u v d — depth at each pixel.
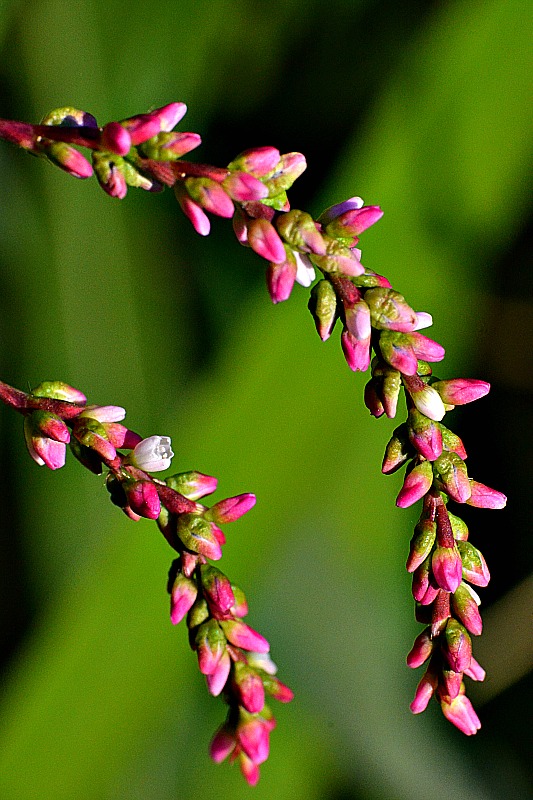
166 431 0.26
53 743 0.24
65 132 0.20
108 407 0.21
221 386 0.25
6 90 0.27
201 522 0.21
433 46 0.26
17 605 0.27
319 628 0.28
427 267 0.25
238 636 0.21
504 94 0.25
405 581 0.28
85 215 0.27
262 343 0.25
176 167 0.20
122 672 0.25
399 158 0.25
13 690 0.24
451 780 0.28
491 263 0.26
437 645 0.21
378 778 0.28
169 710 0.25
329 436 0.25
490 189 0.25
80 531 0.26
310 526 0.26
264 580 0.27
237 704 0.21
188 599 0.21
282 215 0.20
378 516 0.26
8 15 0.27
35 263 0.27
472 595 0.21
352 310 0.20
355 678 0.28
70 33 0.28
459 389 0.20
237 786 0.26
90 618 0.25
